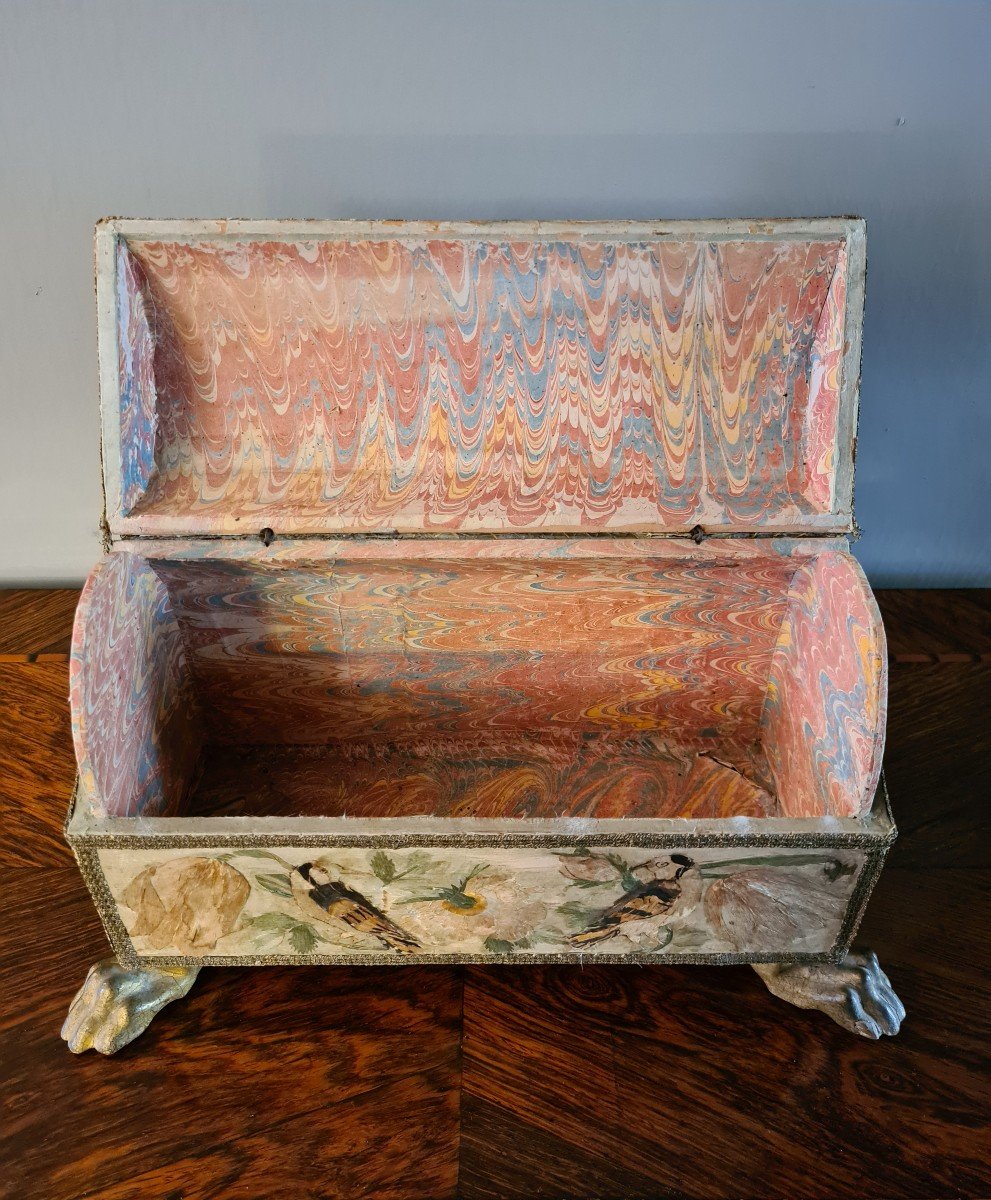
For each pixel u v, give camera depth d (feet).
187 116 5.92
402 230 5.24
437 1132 4.91
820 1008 5.32
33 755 6.68
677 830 4.54
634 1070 5.19
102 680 4.92
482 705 6.80
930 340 6.65
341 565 5.70
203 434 5.68
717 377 5.61
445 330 5.57
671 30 5.72
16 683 6.52
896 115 5.98
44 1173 4.74
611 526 5.54
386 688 6.66
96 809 4.66
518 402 5.67
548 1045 5.30
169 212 6.23
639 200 6.25
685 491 5.62
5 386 6.73
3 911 5.99
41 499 7.16
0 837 6.48
